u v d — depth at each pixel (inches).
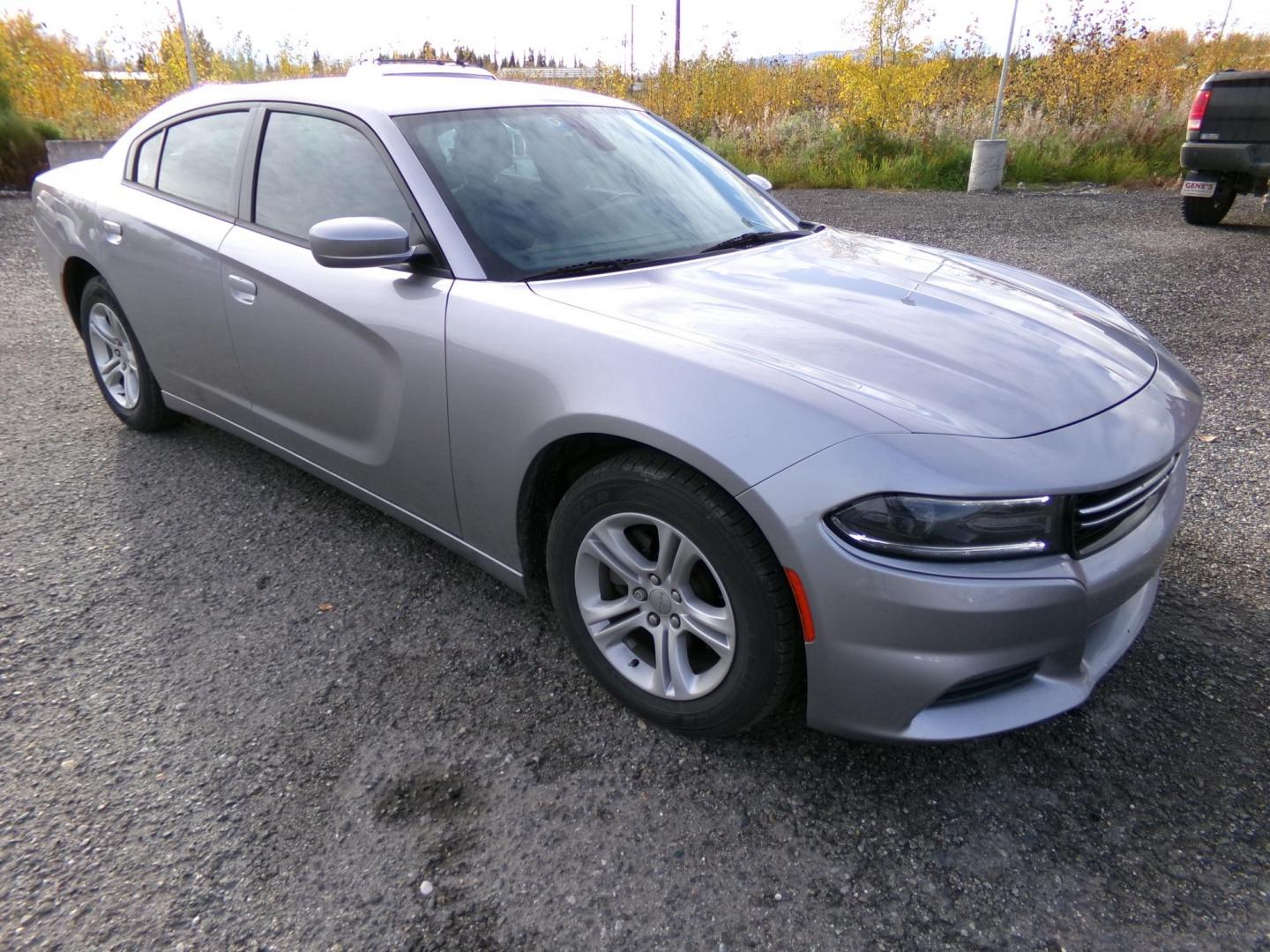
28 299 256.2
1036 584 70.2
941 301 96.2
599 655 92.0
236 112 128.9
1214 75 320.2
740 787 82.9
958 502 68.2
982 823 78.7
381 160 105.4
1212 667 97.8
